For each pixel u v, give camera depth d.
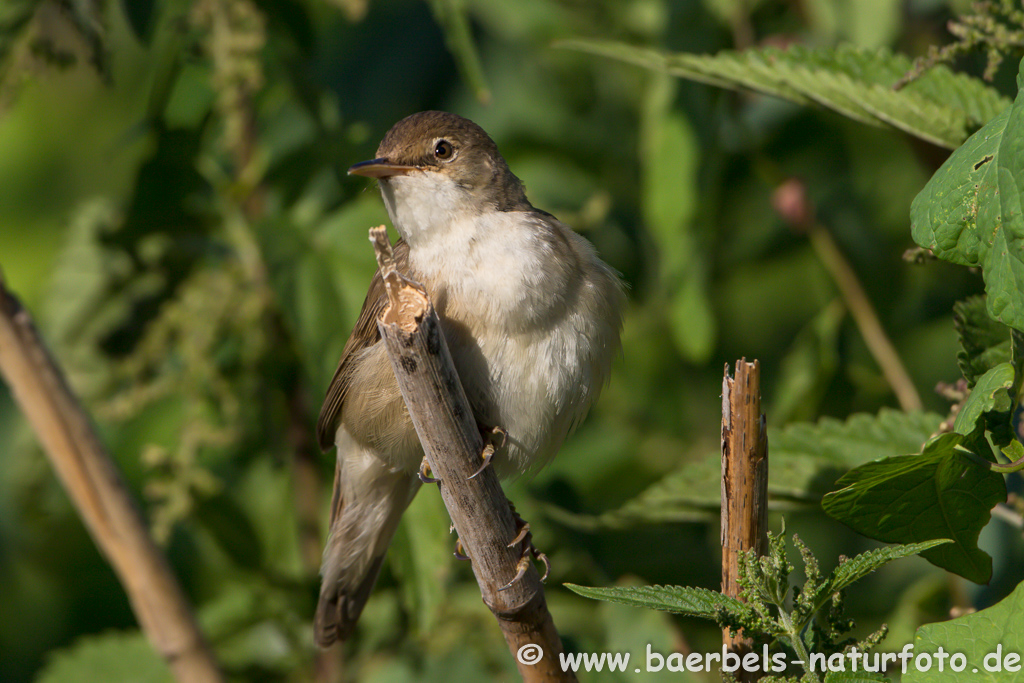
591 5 9.16
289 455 8.40
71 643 9.41
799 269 9.71
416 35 9.45
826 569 8.12
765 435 4.52
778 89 5.33
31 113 10.13
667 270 7.91
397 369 4.68
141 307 8.41
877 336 7.31
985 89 5.00
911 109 5.01
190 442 7.30
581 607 7.67
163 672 7.94
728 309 9.63
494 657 7.37
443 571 6.83
